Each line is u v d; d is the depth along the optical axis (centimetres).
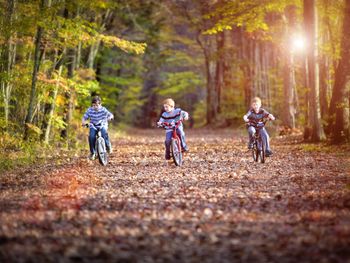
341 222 798
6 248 667
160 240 710
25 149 1903
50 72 2291
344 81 2156
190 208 926
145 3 4212
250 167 1560
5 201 1005
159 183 1253
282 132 3114
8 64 2045
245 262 617
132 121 8244
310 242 691
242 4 2733
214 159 1822
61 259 625
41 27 2025
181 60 6334
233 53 5025
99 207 941
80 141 2544
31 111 2058
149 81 7988
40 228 777
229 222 814
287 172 1420
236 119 5019
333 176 1311
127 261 621
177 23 5194
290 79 3175
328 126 2377
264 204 957
